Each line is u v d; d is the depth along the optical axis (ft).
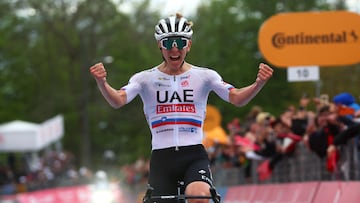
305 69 63.62
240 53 236.02
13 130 152.15
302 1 222.69
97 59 277.64
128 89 35.24
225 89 35.27
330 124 56.85
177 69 35.65
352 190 50.31
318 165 60.70
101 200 150.20
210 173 34.47
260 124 72.43
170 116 35.35
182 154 35.12
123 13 266.57
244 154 75.72
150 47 277.03
